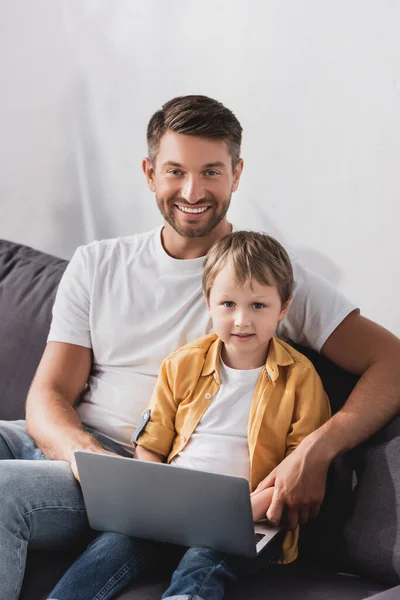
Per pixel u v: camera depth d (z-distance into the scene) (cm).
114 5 246
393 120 207
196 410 176
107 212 260
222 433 173
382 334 181
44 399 188
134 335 194
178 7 235
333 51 212
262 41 222
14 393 214
